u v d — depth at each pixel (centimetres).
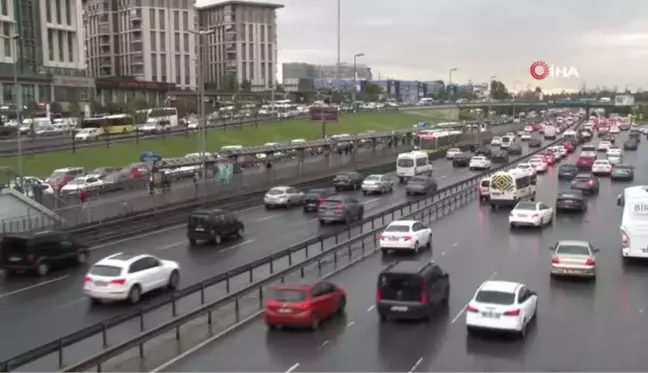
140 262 2702
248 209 5338
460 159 8719
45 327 2323
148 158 7575
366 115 14975
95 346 2092
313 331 2206
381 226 4141
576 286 2802
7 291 2866
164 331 2036
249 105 15438
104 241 3941
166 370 1861
